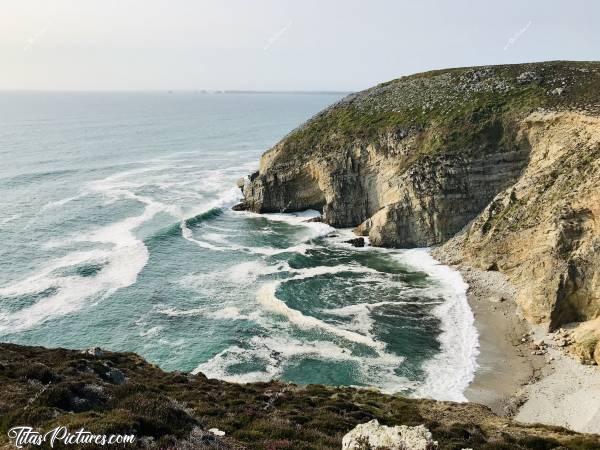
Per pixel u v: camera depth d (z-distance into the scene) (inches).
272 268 2301.9
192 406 879.7
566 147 2140.7
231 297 2004.2
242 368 1524.4
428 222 2495.1
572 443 907.4
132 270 2233.0
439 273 2208.4
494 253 2116.1
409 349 1611.7
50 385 738.8
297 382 1448.1
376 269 2279.8
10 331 1702.8
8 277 2101.4
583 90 2445.9
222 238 2738.7
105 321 1800.0
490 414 1149.1
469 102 2751.0
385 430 663.1
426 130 2726.4
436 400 1288.1
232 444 668.1
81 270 2199.8
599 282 1551.4
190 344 1664.6
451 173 2470.5
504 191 2299.5
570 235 1688.0
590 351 1441.9
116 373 993.5
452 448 802.8
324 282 2140.7
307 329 1749.5
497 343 1627.7
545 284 1668.3
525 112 2471.7
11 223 2787.9
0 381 796.0
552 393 1338.6
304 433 761.6
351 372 1493.6
